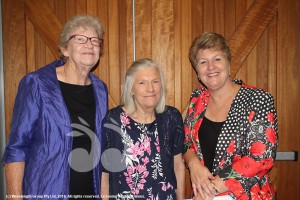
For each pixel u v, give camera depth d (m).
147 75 1.45
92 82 1.52
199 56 1.46
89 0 1.93
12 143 1.28
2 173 1.94
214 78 1.43
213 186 1.35
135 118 1.49
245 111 1.38
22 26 1.92
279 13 1.96
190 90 1.99
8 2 1.91
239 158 1.40
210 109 1.54
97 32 1.41
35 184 1.29
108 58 1.96
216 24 1.96
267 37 1.97
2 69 1.92
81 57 1.35
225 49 1.44
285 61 1.98
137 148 1.44
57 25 1.93
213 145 1.48
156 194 1.43
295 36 1.97
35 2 1.92
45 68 1.40
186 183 2.03
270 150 1.32
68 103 1.41
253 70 1.98
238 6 1.96
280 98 1.99
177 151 1.57
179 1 1.95
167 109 1.56
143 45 1.96
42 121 1.31
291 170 2.01
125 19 1.95
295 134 2.01
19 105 1.30
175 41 1.96
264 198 1.37
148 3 1.95
